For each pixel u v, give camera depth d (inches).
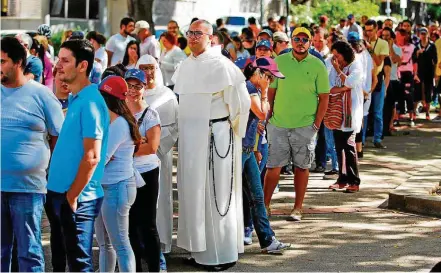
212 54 528.1
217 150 526.3
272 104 645.3
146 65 522.9
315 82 634.8
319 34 925.2
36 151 434.6
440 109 1314.0
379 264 537.0
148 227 482.6
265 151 619.8
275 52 823.7
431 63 1285.7
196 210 526.9
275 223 646.5
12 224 438.3
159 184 538.3
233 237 533.0
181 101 532.1
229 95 524.1
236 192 540.1
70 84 406.6
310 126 637.9
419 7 2940.5
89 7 1995.6
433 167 870.4
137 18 1486.2
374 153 991.6
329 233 615.8
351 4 2463.1
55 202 406.0
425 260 546.6
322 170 859.4
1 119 431.8
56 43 1551.4
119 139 435.2
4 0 1654.8
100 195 414.6
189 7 2148.1
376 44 995.9
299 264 538.0
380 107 1019.9
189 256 558.6
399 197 692.7
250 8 2260.1
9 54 430.0
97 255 548.1
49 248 562.9
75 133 401.7
